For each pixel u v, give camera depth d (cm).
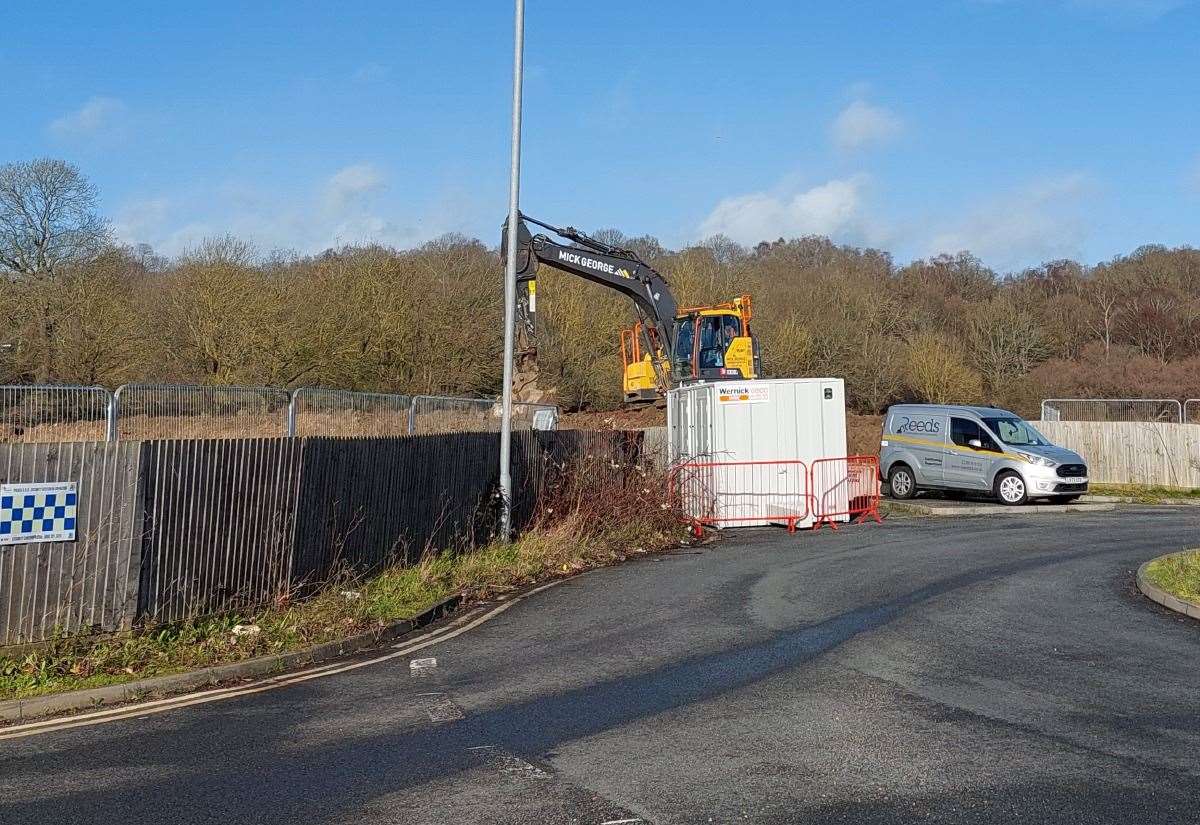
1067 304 6397
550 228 2369
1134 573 1409
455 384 4112
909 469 2692
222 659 926
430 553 1430
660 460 2331
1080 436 3044
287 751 659
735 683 818
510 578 1417
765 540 1873
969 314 6041
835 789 561
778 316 5338
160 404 1057
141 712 780
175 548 996
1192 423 2875
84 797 574
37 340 3234
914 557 1587
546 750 646
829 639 988
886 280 6981
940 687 797
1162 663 880
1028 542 1775
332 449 1209
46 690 814
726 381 2111
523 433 1734
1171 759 612
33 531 888
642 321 2600
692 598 1249
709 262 5638
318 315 3788
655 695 786
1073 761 609
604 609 1190
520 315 2288
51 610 899
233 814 541
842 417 2123
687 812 528
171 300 3653
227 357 3531
